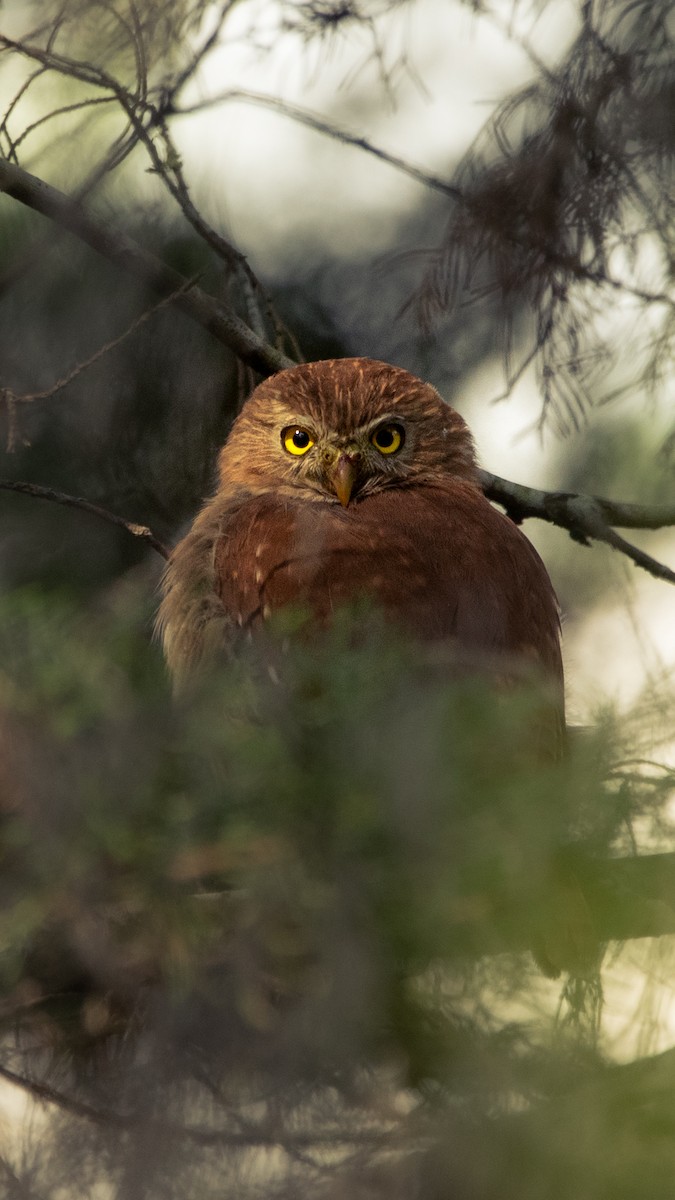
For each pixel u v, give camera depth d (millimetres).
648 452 9070
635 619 5656
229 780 4172
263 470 10148
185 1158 4398
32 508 8750
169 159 8414
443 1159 4266
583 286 7551
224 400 9250
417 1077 4273
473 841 4078
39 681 4199
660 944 4199
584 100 7031
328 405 9836
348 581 7789
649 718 4164
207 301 8672
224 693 4383
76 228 8016
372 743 4207
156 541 7777
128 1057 4527
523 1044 4195
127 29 7680
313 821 4125
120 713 4211
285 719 4316
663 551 11742
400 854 4105
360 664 4527
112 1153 4445
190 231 9453
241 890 4242
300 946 4188
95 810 4125
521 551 8695
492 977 4145
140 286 8406
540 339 7684
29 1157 4527
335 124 8648
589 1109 4160
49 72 7879
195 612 8383
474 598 7773
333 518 8836
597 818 4098
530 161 7219
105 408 8695
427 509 9070
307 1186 4340
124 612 4445
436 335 9375
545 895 4078
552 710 6059
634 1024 4195
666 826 4090
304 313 10672
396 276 10305
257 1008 4215
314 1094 4375
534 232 7355
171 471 9062
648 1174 4098
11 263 8578
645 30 6961
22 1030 4625
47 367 8453
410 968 4164
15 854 4211
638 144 7039
